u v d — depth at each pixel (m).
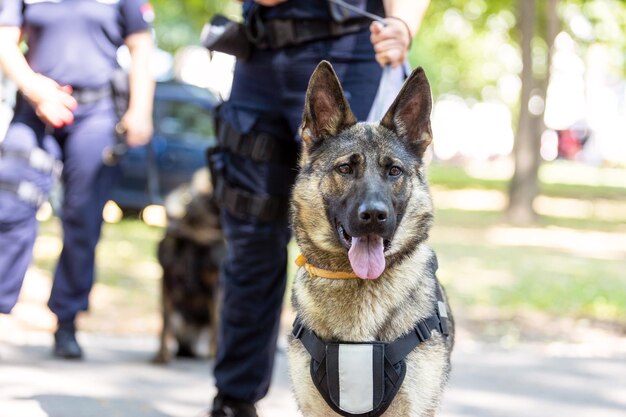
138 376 6.04
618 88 52.75
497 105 55.72
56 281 6.26
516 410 5.41
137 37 6.24
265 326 4.55
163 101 15.52
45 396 5.27
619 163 51.25
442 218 19.23
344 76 4.34
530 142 19.22
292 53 4.33
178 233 6.76
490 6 23.41
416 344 3.54
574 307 9.25
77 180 6.03
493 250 14.02
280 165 4.44
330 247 3.64
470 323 8.50
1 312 5.75
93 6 6.00
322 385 3.54
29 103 5.77
